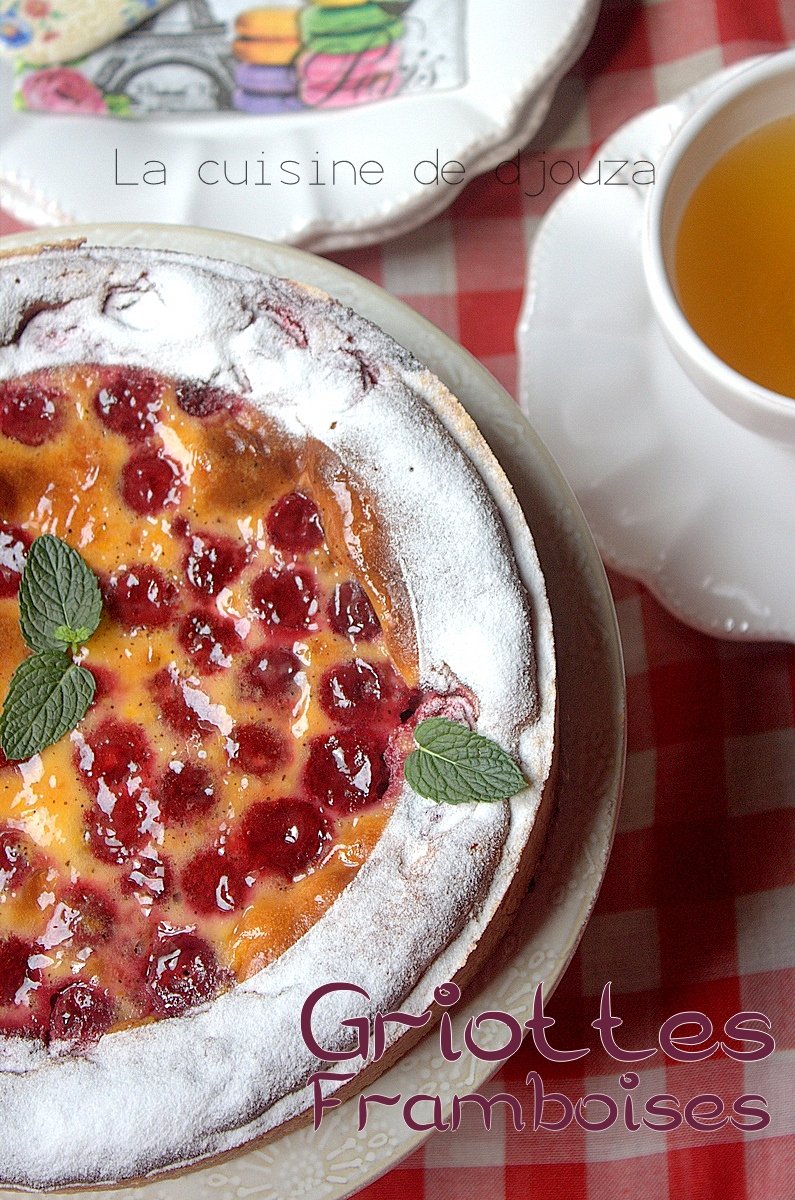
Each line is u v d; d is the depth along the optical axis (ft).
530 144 2.64
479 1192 2.43
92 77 2.60
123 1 2.55
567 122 2.65
